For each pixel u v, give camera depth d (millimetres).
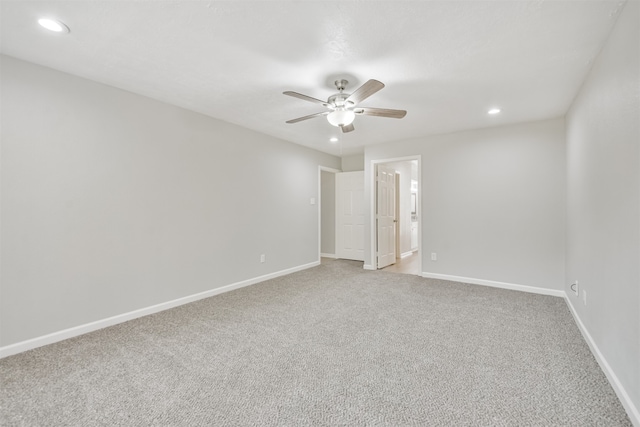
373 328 2643
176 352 2223
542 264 3674
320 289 3916
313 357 2141
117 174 2787
